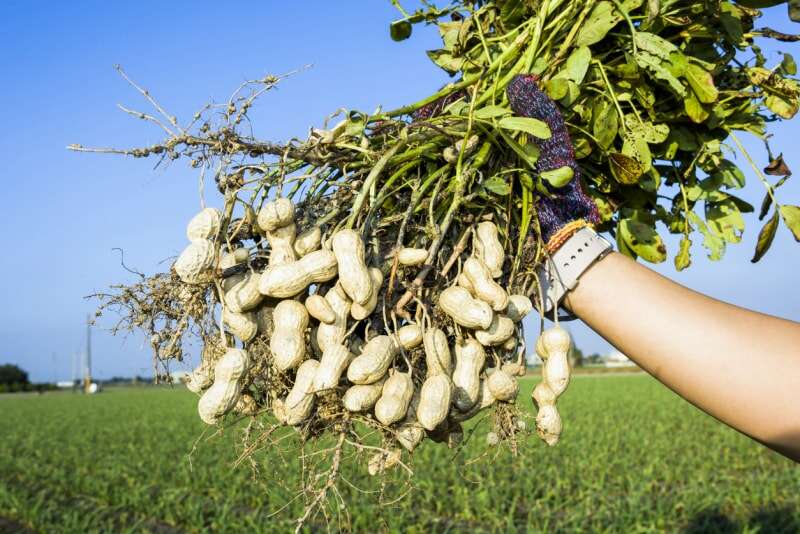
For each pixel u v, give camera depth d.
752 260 2.20
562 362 1.83
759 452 12.60
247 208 1.74
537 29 2.06
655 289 1.56
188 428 20.36
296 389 1.66
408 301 1.80
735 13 2.16
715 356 1.42
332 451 1.67
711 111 2.14
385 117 2.00
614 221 2.37
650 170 2.14
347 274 1.68
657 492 9.60
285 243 1.75
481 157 1.91
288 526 7.45
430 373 1.77
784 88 2.15
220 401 1.62
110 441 17.72
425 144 1.98
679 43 2.25
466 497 8.67
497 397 1.83
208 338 1.75
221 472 10.98
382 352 1.66
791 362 1.36
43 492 10.15
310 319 1.77
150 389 72.62
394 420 1.64
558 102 2.03
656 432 15.56
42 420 26.27
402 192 2.04
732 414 1.41
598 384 39.03
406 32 2.60
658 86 2.16
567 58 2.10
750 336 1.42
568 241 1.70
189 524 8.65
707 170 2.28
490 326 1.80
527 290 1.95
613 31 2.18
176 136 1.68
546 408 1.84
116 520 9.24
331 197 1.95
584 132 2.04
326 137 1.86
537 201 1.84
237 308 1.71
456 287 1.82
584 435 14.93
